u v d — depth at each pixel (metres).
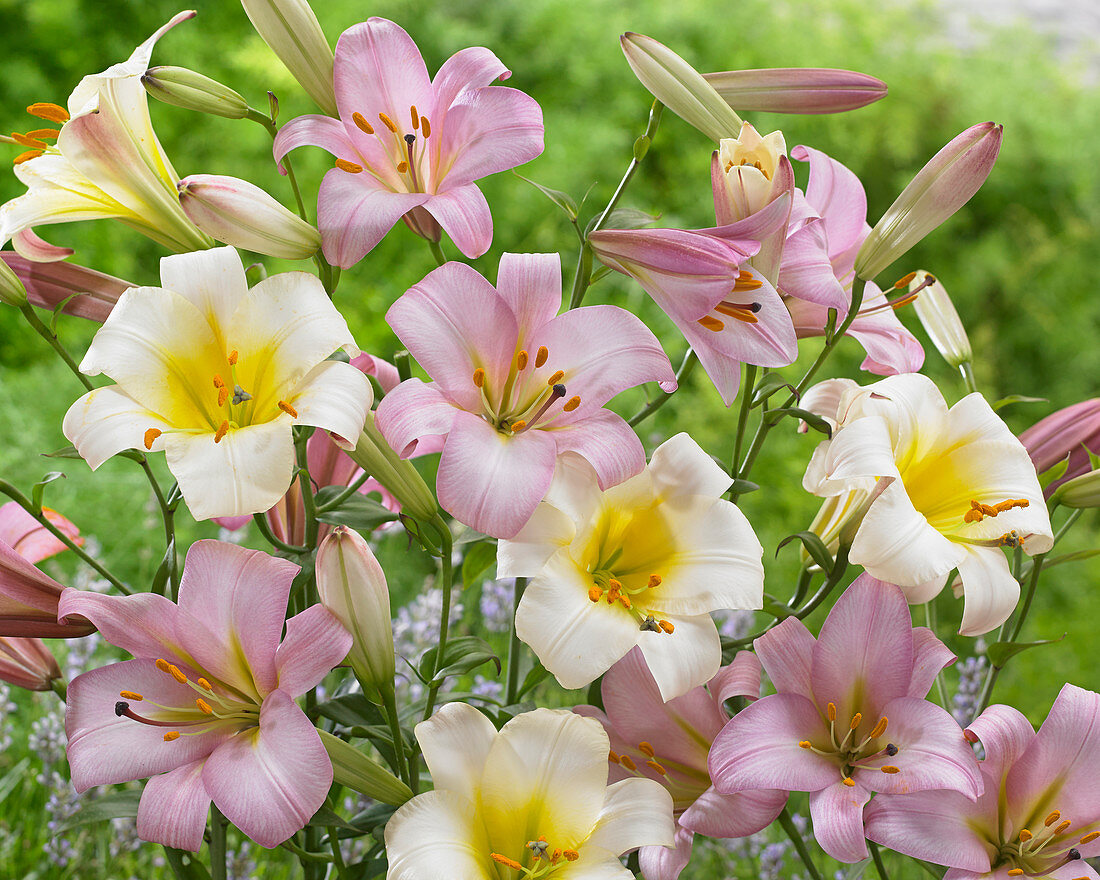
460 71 1.76
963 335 1.94
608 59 5.74
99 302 1.80
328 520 1.77
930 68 6.28
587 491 1.69
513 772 1.68
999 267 5.97
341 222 1.70
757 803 1.71
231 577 1.67
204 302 1.69
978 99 6.26
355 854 2.08
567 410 1.70
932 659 1.74
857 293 1.81
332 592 1.67
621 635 1.68
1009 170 6.20
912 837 1.70
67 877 2.16
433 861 1.65
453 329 1.68
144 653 1.69
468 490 1.64
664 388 1.75
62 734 2.18
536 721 1.69
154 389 1.68
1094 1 8.98
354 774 1.67
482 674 2.57
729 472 1.83
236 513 1.64
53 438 3.94
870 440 1.71
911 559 1.70
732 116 1.80
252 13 1.75
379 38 1.75
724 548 1.71
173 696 1.69
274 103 1.78
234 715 1.70
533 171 5.19
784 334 1.73
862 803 1.69
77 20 5.09
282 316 1.69
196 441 1.66
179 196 1.69
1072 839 1.74
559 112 5.61
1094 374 6.00
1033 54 7.07
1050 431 1.86
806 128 5.82
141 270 4.82
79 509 3.55
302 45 1.75
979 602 1.72
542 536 1.68
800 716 1.72
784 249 1.78
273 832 1.62
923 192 1.77
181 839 1.64
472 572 1.86
